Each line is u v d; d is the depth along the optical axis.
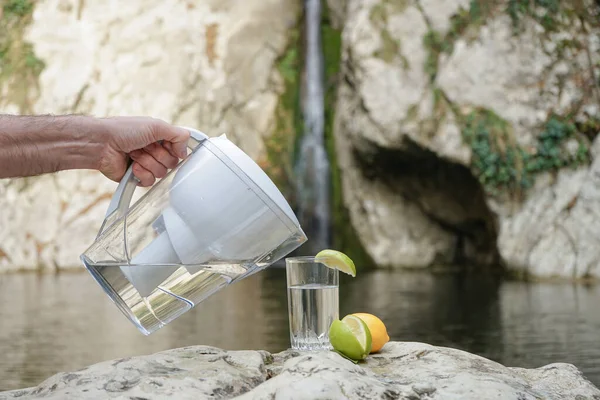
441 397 1.61
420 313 5.57
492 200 8.74
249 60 10.80
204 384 1.70
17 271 9.12
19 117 1.90
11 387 3.46
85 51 10.21
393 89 9.27
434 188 9.51
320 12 11.22
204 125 10.34
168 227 1.78
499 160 8.74
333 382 1.55
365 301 6.23
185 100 10.30
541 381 1.92
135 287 1.83
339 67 10.89
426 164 9.36
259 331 4.83
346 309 5.77
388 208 9.83
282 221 1.78
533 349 4.19
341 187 10.37
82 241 9.41
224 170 1.76
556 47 8.98
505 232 8.61
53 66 10.16
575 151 8.64
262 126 10.71
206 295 1.90
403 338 4.57
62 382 1.78
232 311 5.75
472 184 9.16
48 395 1.72
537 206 8.57
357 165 10.09
